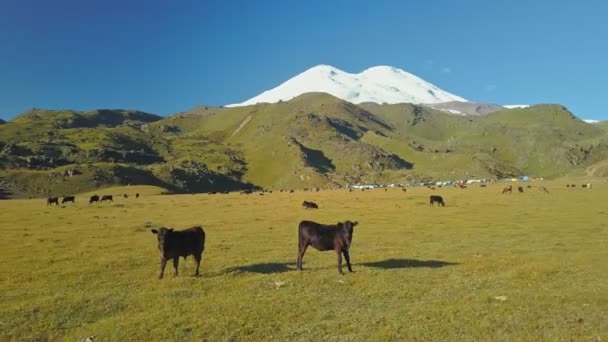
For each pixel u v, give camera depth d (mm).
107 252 30141
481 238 34969
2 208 82125
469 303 17328
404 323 15211
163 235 21750
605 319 15375
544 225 42219
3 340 14430
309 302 17828
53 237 37594
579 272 22406
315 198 102062
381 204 74000
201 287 20375
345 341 13820
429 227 42000
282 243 33500
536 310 16359
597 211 54750
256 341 14031
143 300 18422
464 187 153375
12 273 23516
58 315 16641
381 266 24766
